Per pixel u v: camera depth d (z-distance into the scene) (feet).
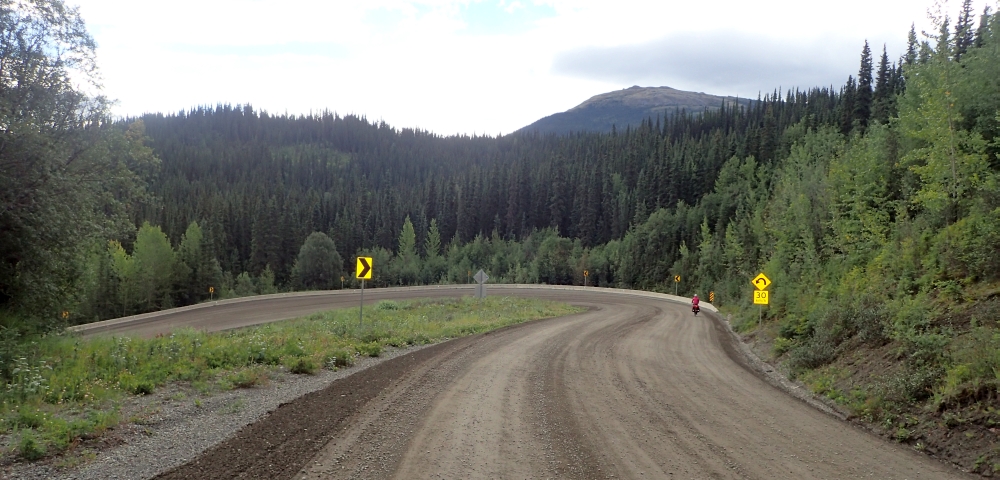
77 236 47.24
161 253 221.66
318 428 24.67
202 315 133.59
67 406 27.09
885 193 72.84
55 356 38.42
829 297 60.03
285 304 160.56
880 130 88.38
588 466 20.63
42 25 47.78
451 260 335.67
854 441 25.26
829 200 93.97
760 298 83.66
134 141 54.90
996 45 55.98
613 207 373.61
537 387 36.42
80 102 49.90
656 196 369.09
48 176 43.39
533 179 429.38
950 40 58.65
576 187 404.16
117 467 19.24
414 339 62.90
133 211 56.90
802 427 27.61
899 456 23.07
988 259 37.47
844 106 275.59
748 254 170.50
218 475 18.49
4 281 44.70
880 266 53.88
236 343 47.60
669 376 42.91
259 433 23.67
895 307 41.45
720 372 46.34
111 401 28.58
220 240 313.32
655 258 283.79
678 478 19.52
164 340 47.26
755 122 427.74
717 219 272.10
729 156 360.69
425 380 37.83
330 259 291.99
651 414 29.58
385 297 187.73
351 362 46.03
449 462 20.63
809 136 222.69
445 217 411.95
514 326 85.87
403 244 343.87
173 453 20.93
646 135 504.02
